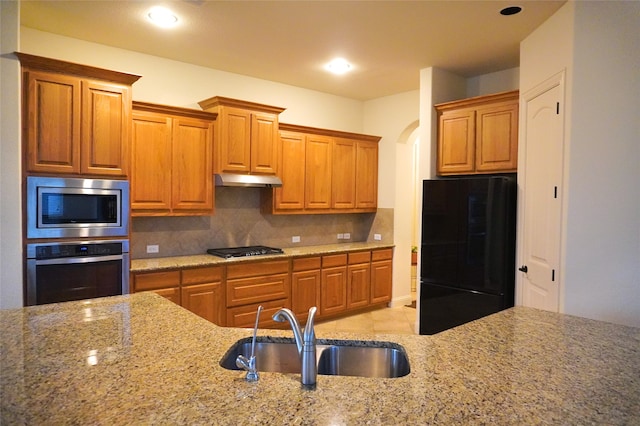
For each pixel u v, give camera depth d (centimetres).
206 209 403
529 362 140
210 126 403
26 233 281
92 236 308
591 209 241
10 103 269
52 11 301
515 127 364
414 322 485
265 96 476
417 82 482
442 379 126
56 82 293
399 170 549
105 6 293
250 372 125
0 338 158
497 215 342
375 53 385
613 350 152
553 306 273
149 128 365
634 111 215
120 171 321
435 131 427
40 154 288
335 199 515
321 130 494
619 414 105
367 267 518
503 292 340
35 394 112
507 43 354
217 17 310
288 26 326
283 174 464
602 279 233
